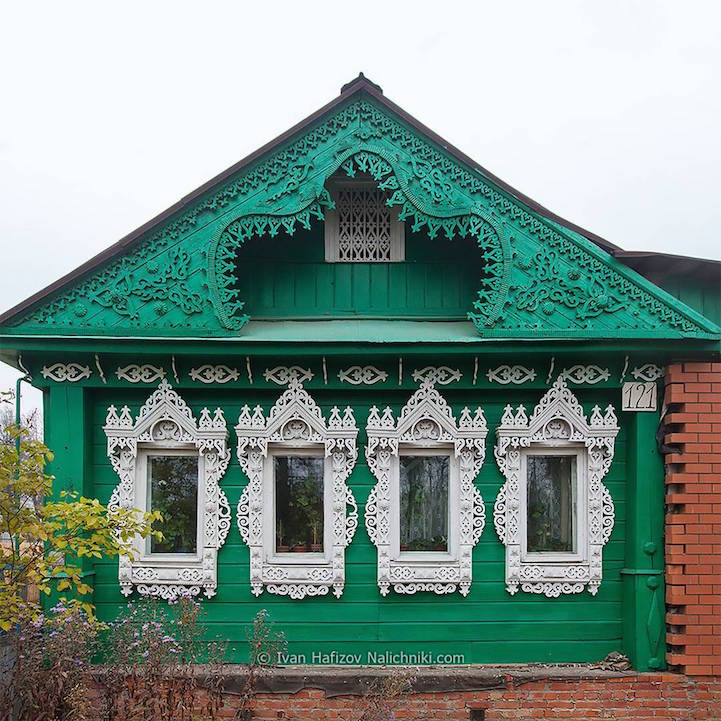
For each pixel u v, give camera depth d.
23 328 6.16
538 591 6.55
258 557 6.48
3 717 5.34
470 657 6.50
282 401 6.59
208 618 6.50
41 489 5.08
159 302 6.31
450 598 6.57
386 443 6.57
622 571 6.56
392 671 6.26
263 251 7.00
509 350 6.30
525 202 6.43
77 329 6.20
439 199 6.37
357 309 6.96
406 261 7.02
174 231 6.39
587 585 6.57
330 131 6.43
